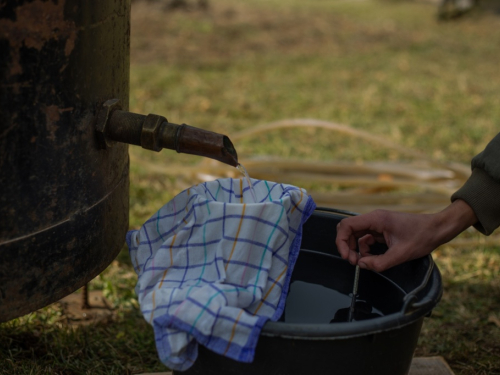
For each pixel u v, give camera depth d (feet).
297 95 17.39
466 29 28.14
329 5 34.01
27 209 4.31
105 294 7.58
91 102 4.59
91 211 4.81
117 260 8.43
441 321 7.48
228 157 4.86
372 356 4.31
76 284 4.82
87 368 6.20
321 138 13.99
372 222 5.00
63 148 4.43
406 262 5.19
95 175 4.81
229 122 14.92
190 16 27.76
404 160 12.74
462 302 7.89
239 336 4.09
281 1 34.53
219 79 18.85
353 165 11.53
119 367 6.31
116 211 5.25
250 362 4.05
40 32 4.07
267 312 4.63
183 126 4.79
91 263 4.93
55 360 6.18
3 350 6.24
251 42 24.16
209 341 4.15
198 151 4.82
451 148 13.39
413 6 34.60
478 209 4.98
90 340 6.61
